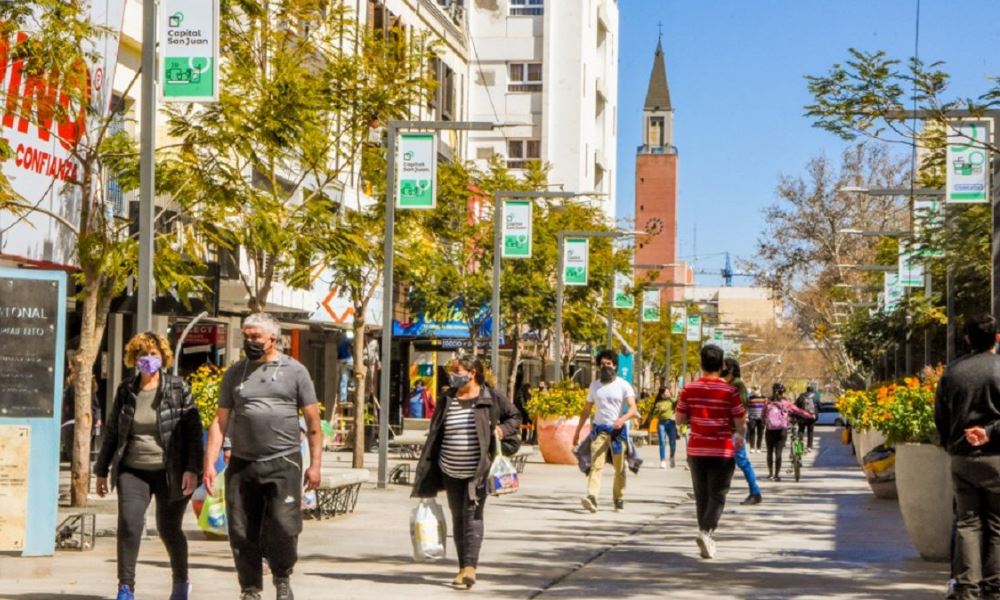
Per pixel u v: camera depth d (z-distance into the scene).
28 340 16.12
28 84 20.98
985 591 12.88
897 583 15.44
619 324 80.88
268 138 24.05
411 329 53.88
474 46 86.44
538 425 41.81
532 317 55.75
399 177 31.47
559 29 86.12
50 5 19.72
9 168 24.00
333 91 29.38
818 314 87.31
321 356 51.75
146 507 12.74
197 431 12.80
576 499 28.22
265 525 12.32
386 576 15.53
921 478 17.48
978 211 29.89
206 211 23.84
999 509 12.83
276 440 12.27
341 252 28.06
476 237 52.69
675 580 15.64
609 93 98.19
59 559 16.34
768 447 37.59
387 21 56.75
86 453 21.30
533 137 86.44
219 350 37.41
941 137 22.64
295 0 29.02
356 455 33.91
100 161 22.00
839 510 26.41
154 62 18.55
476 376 14.91
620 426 24.70
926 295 47.84
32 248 25.14
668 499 28.75
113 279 21.81
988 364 12.84
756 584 15.30
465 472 14.71
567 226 59.19
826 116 22.16
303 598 13.76
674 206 179.75
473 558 14.70
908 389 18.41
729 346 143.00
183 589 12.95
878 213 79.06
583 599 14.03
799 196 79.69
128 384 12.78
